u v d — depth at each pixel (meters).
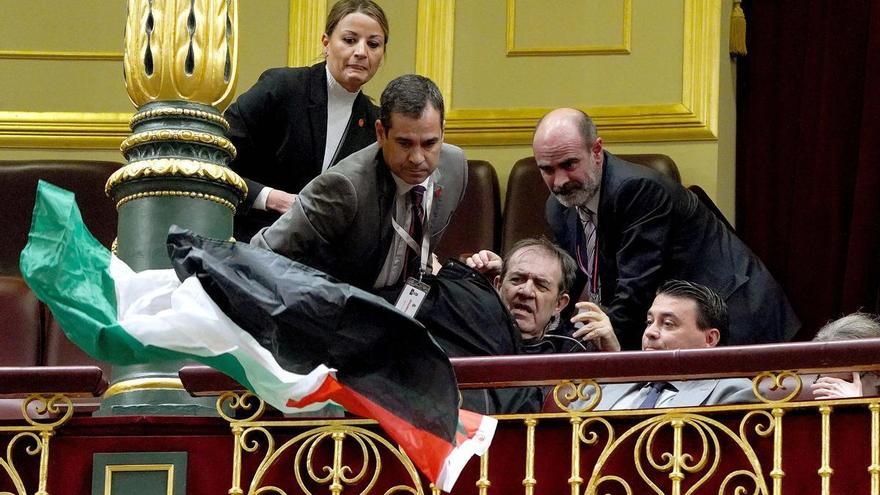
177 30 12.15
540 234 17.94
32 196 18.61
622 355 11.12
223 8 12.34
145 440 11.40
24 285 17.53
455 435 10.83
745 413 10.98
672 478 10.86
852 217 18.95
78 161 18.86
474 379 11.22
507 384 11.20
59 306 11.16
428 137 12.74
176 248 11.16
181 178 11.89
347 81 15.49
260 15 20.28
